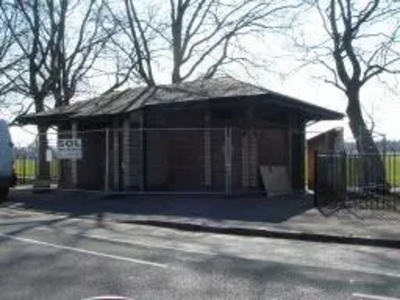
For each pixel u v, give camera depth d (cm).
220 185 2703
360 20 2998
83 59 4341
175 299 951
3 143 2770
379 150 3109
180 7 4400
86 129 3083
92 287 1030
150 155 2811
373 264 1264
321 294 981
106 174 2711
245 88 2702
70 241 1549
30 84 4178
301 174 2909
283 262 1275
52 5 4153
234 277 1112
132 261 1267
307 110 2788
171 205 2342
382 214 2036
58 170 3209
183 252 1397
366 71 3009
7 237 1614
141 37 4403
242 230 1770
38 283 1058
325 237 1634
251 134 2691
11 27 4169
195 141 2753
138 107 2723
